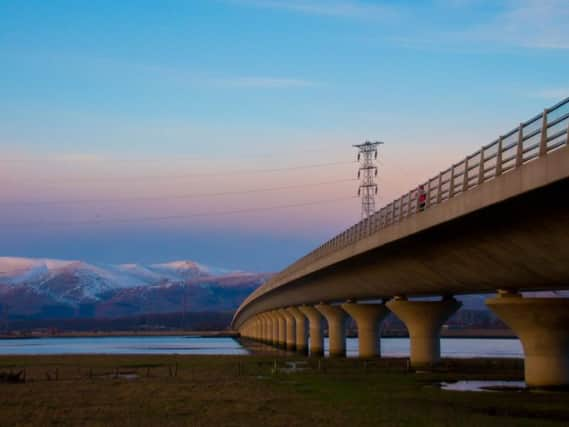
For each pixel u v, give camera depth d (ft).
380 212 172.76
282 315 500.33
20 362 283.38
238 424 108.47
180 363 271.08
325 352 447.01
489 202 102.83
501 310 154.30
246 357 324.19
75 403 138.62
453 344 594.65
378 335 291.58
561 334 151.64
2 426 109.29
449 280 170.81
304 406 130.72
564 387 151.53
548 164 85.76
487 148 109.91
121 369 239.30
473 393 151.43
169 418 116.06
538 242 111.45
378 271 209.46
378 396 147.54
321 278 282.36
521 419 112.98
